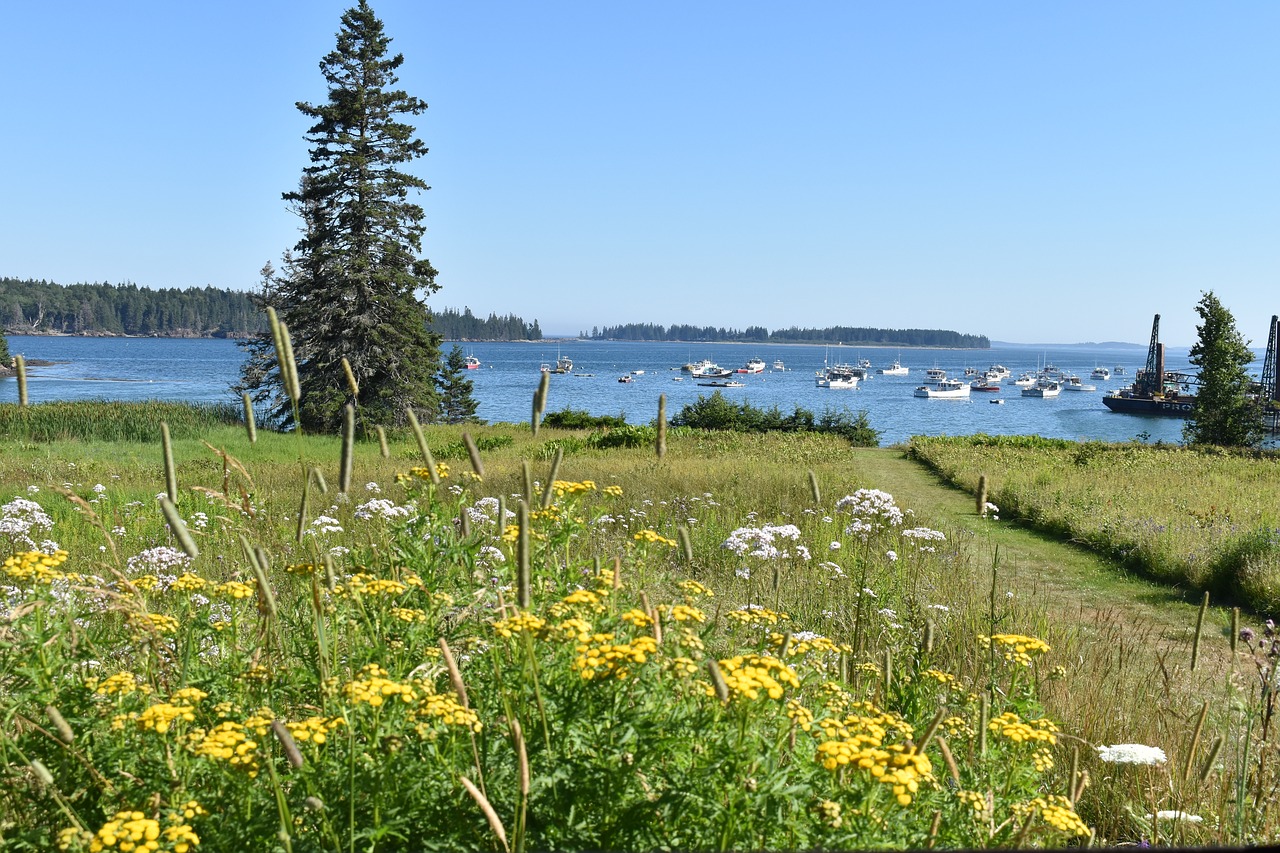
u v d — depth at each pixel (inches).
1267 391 2507.4
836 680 164.4
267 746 102.6
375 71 1766.7
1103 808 171.2
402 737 107.1
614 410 4067.4
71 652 125.8
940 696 163.2
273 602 130.0
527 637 109.4
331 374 1694.1
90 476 776.3
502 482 697.6
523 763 90.4
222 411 1834.4
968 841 109.6
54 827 102.0
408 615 137.7
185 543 98.5
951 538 569.9
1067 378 7810.0
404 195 1801.2
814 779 108.0
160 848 88.3
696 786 98.9
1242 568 482.3
